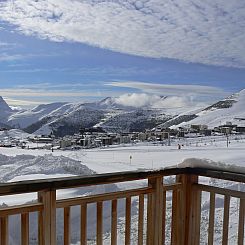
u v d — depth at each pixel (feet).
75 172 34.96
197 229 9.23
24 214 6.79
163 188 8.89
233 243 16.85
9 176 32.60
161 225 8.86
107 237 16.88
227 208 8.54
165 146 149.07
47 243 6.86
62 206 7.22
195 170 9.04
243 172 8.12
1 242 6.53
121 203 21.43
